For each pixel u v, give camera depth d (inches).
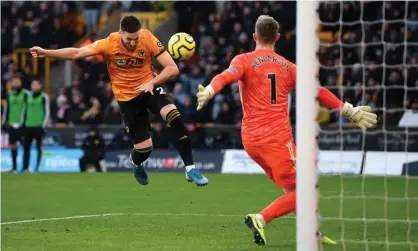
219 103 2267.5
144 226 1068.5
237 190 1611.7
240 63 853.8
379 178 1902.1
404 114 2026.3
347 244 904.3
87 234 988.6
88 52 948.0
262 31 874.1
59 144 2277.3
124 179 1902.1
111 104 2298.2
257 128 864.3
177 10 2598.4
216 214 1211.9
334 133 2006.6
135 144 1013.8
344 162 1987.0
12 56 2632.9
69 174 2090.3
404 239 948.6
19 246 890.1
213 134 2209.6
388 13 2284.7
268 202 1392.7
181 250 859.4
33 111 2108.8
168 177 1962.4
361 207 1283.2
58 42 2632.9
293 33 2383.1
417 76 2129.7
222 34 2471.7
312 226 721.6
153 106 989.2
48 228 1050.1
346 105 826.8
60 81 2687.0
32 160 2273.6
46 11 2635.3
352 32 2261.3
